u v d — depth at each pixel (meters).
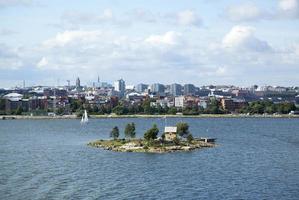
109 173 197.50
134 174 195.38
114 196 157.00
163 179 184.50
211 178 186.12
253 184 174.25
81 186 171.50
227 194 159.25
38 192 162.12
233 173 197.12
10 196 156.75
